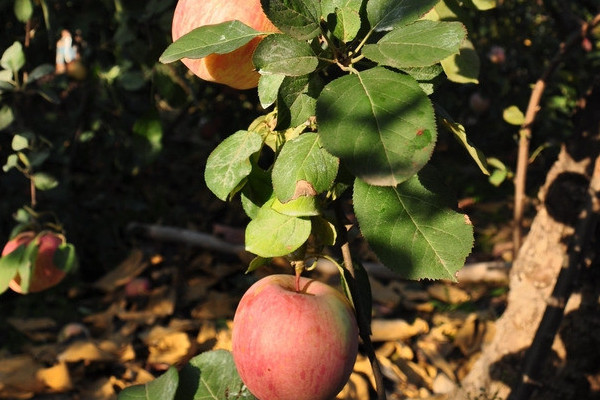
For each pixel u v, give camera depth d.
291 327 1.17
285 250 1.17
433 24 1.07
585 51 4.18
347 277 1.31
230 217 5.22
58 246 2.86
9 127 3.26
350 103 1.01
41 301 4.11
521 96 4.90
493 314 3.83
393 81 1.03
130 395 1.55
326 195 1.24
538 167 5.23
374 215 1.16
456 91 5.05
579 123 2.79
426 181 1.18
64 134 3.82
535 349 2.32
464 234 1.16
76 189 4.37
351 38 1.15
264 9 1.07
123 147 4.20
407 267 1.15
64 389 3.20
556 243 2.81
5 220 3.84
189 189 5.52
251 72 1.31
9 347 3.60
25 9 2.92
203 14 1.26
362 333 1.33
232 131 5.09
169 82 2.74
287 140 1.20
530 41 5.21
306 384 1.17
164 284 4.34
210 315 3.91
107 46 3.55
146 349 3.62
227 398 1.53
